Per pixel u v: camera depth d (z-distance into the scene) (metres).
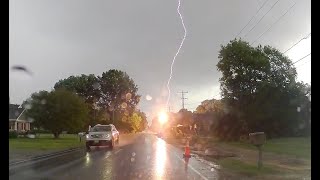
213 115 56.44
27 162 21.38
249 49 63.31
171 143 46.84
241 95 62.78
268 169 17.59
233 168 18.59
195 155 27.62
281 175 15.88
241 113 51.28
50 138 56.62
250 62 62.00
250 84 63.06
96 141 34.41
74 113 54.34
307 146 35.62
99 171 17.03
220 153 29.56
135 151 31.31
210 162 22.00
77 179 14.44
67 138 58.50
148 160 22.81
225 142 47.97
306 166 19.16
